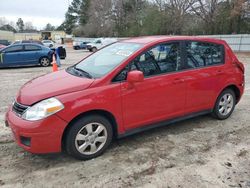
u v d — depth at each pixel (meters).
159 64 4.17
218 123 5.11
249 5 27.91
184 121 5.18
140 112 4.00
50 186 3.12
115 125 3.85
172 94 4.29
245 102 6.58
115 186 3.12
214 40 4.97
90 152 3.69
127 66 3.84
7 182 3.19
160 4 39.56
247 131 4.74
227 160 3.72
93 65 4.23
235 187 3.12
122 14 57.62
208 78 4.74
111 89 3.66
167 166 3.55
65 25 83.12
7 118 3.64
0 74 11.70
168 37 4.39
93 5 61.12
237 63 5.30
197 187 3.11
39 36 79.00
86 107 3.46
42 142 3.31
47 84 3.69
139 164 3.59
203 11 35.00
